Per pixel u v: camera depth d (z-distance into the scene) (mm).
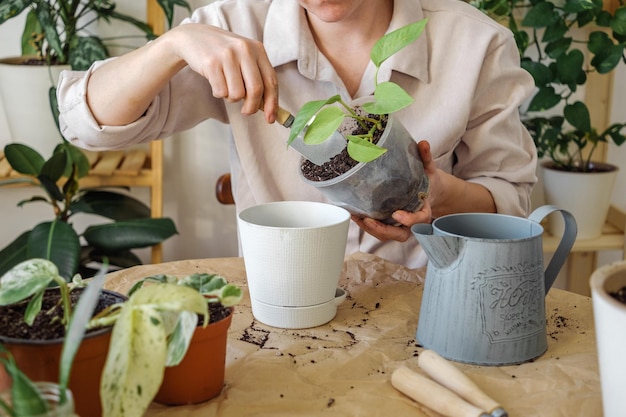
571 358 966
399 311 1104
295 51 1312
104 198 1880
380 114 986
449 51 1372
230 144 1498
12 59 1872
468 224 1044
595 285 771
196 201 2086
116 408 721
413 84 1362
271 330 1048
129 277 1186
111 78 1281
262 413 856
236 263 1257
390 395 894
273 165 1412
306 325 1052
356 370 946
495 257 936
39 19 1751
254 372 933
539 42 1967
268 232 1010
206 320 766
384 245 1416
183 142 2035
